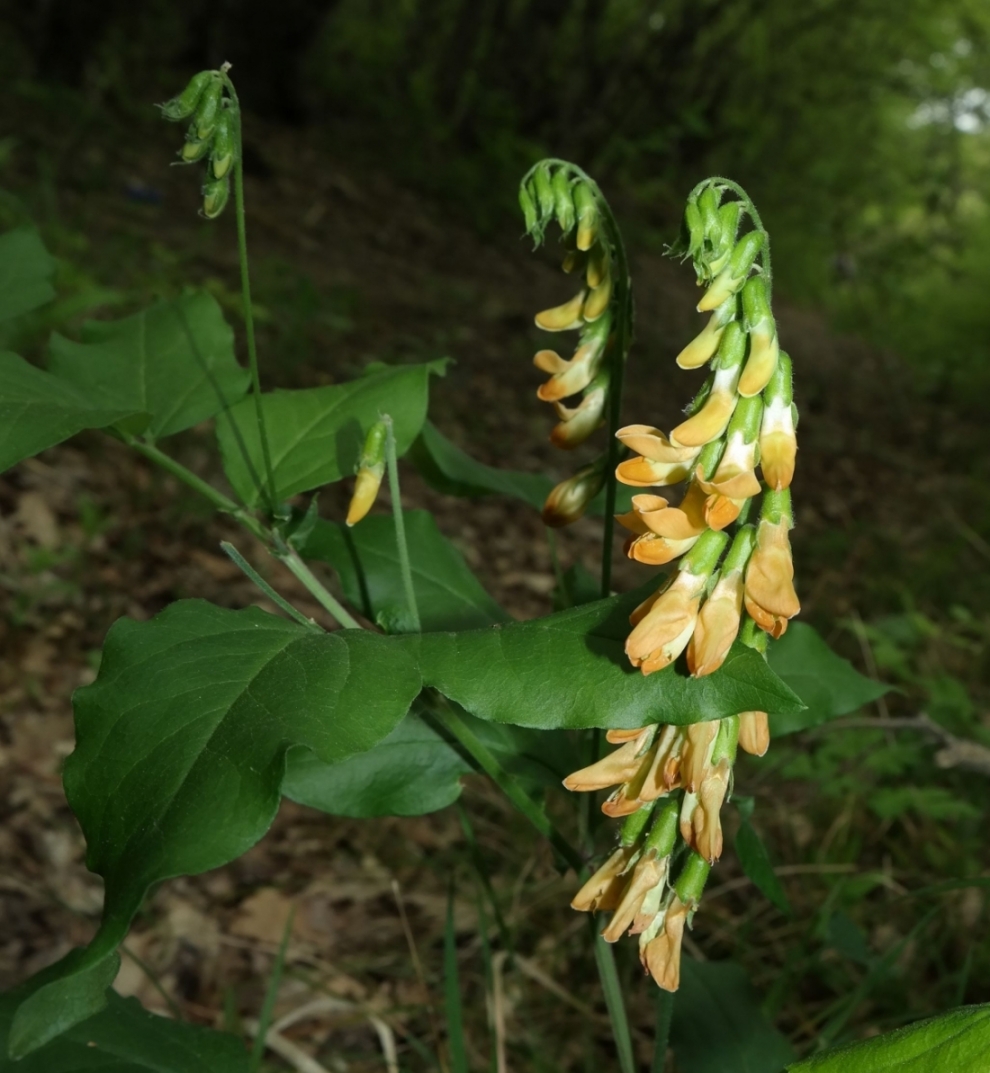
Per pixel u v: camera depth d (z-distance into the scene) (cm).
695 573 106
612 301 146
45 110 860
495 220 1198
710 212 104
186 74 1127
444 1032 253
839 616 520
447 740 154
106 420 134
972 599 566
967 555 659
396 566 170
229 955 275
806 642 175
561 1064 245
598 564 541
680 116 1495
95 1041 139
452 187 1212
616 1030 142
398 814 151
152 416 157
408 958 276
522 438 673
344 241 951
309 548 170
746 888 306
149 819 98
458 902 291
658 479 110
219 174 134
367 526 173
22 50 931
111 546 407
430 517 175
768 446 107
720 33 1797
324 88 1386
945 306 1448
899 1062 92
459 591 170
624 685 108
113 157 848
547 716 108
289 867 307
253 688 106
